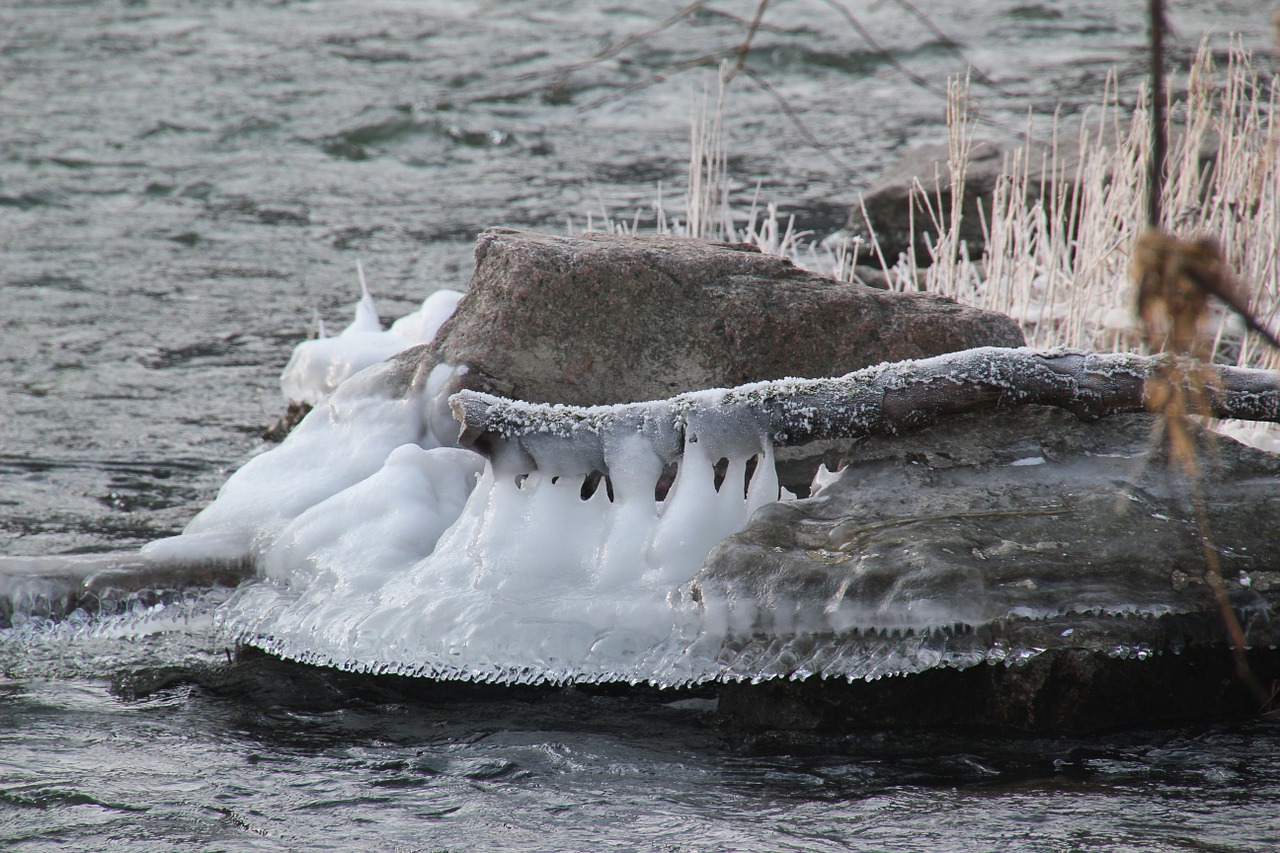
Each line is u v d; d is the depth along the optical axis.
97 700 16.20
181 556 17.75
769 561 14.98
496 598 15.67
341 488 18.61
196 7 77.88
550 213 44.66
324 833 12.98
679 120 56.94
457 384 18.94
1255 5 68.62
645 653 15.02
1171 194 25.25
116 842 12.84
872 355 18.91
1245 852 12.08
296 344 33.06
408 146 53.75
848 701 14.80
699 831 12.85
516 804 13.53
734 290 19.14
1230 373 16.45
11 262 39.44
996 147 35.59
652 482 16.30
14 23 73.31
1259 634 14.41
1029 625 14.22
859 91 60.09
